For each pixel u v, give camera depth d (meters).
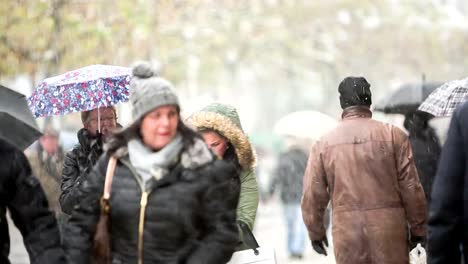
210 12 80.50
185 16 70.75
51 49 43.28
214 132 14.45
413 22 107.62
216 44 88.19
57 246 12.16
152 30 58.06
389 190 16.17
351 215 16.19
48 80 16.91
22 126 14.49
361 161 16.20
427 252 11.95
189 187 11.75
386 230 16.06
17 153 12.09
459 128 11.73
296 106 154.88
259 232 48.28
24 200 12.08
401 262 16.12
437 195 11.73
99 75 16.77
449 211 11.69
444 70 109.75
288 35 100.12
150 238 11.72
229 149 14.55
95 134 15.90
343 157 16.30
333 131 16.55
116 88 16.89
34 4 42.12
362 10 104.81
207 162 11.82
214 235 11.85
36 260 12.09
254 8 93.00
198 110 14.98
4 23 41.91
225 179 11.91
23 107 14.88
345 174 16.25
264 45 101.69
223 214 11.88
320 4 102.06
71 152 15.85
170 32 67.88
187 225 11.74
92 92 16.66
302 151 36.12
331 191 16.53
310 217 16.83
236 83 130.00
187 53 83.75
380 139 16.25
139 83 11.94
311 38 106.06
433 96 18.83
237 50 96.69
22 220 12.13
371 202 16.12
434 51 108.44
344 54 108.69
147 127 11.89
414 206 16.20
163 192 11.73
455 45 108.56
